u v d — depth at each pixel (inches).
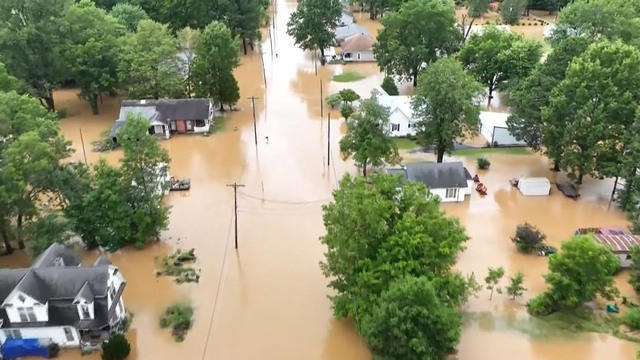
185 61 3981.3
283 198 2854.3
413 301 1679.4
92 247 2476.6
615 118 2738.7
